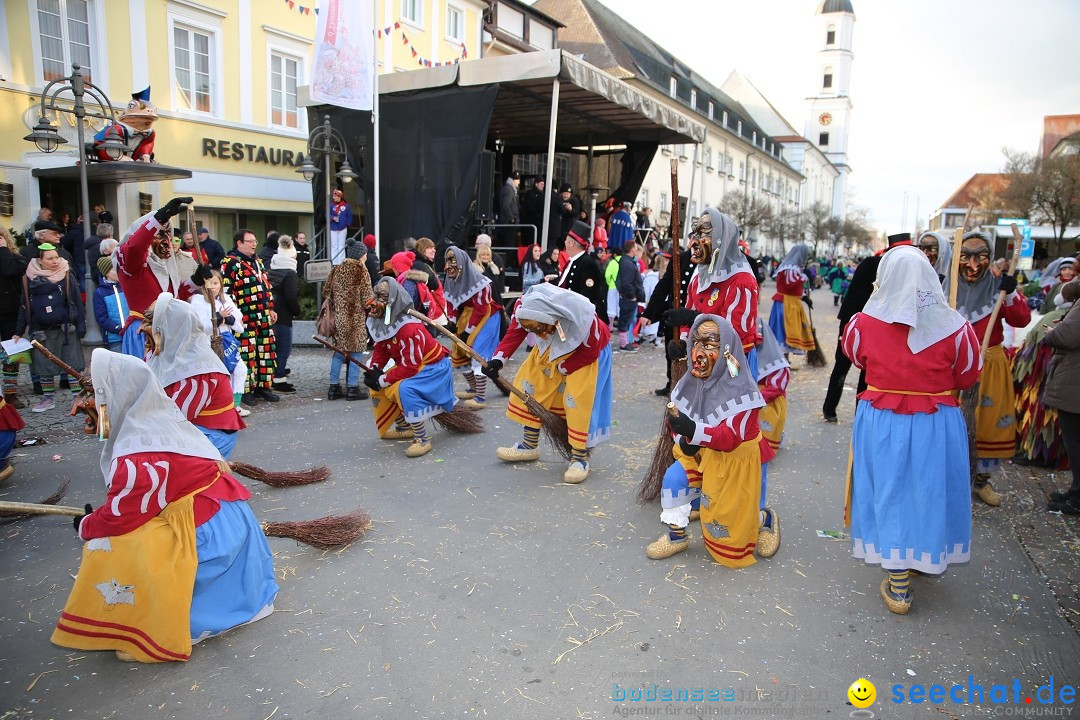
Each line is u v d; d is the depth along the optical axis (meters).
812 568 4.07
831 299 29.50
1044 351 5.70
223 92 15.73
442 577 3.92
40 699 2.89
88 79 9.68
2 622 3.45
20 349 5.85
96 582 3.06
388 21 18.56
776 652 3.25
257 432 6.65
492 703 2.89
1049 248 30.36
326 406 7.72
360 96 10.02
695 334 3.89
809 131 83.62
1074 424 4.75
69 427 6.59
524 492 5.19
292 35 16.94
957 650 3.28
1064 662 3.19
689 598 3.72
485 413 7.53
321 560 4.11
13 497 4.91
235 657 3.18
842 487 5.38
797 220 51.34
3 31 11.99
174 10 14.61
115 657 3.19
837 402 7.20
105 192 12.71
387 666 3.13
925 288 3.42
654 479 4.93
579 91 11.98
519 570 4.01
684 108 36.06
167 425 3.14
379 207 11.60
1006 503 5.07
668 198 35.81
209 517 3.21
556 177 17.52
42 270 6.98
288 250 8.49
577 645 3.29
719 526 4.00
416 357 5.83
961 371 3.42
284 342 8.34
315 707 2.86
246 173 16.34
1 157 12.13
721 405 3.87
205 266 5.61
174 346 3.96
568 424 5.37
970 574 4.01
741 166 46.72
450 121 10.86
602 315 7.37
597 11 35.09
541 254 11.19
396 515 4.75
